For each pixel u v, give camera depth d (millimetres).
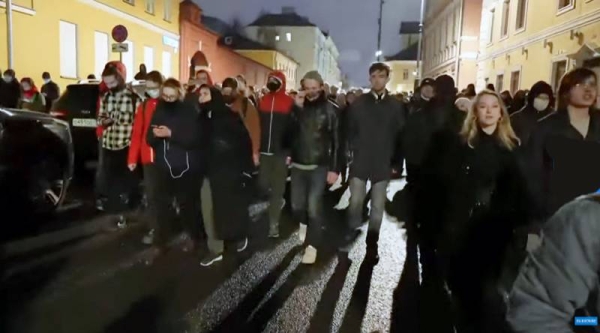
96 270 5215
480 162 4148
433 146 5730
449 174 4824
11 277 4953
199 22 34781
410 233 6957
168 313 4281
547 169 3371
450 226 4867
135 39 25234
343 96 12695
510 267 4055
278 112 6293
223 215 5441
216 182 5379
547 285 1449
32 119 6484
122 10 23578
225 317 4250
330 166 5621
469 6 27969
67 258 5535
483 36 24172
